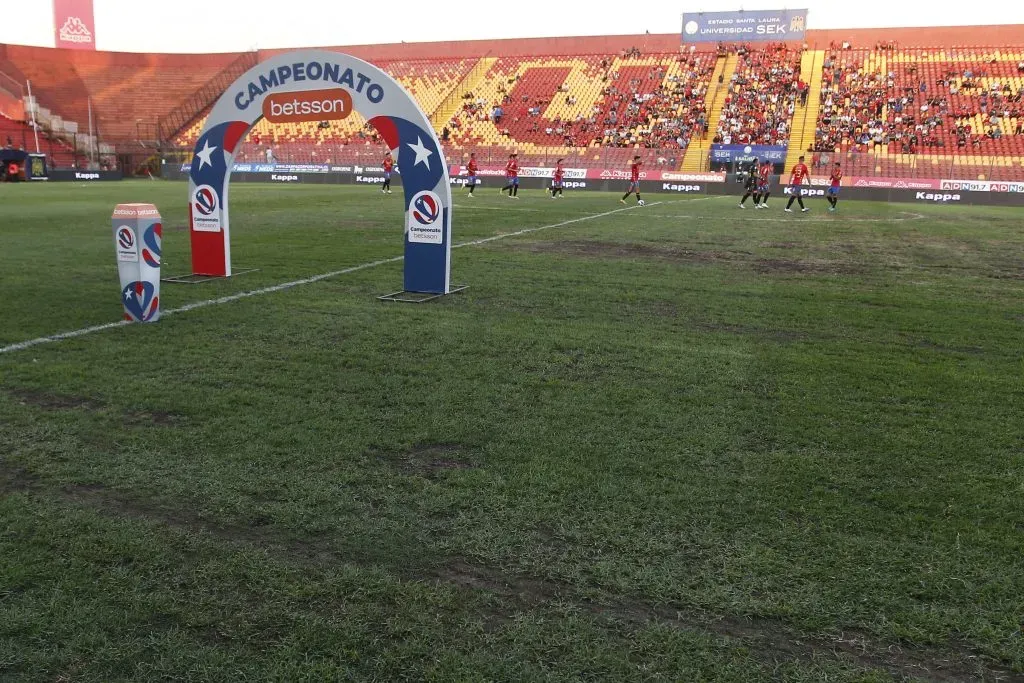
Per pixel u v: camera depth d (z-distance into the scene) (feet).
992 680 8.52
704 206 93.25
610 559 10.82
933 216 85.56
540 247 47.44
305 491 12.76
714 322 26.71
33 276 33.42
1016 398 18.44
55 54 187.42
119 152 169.78
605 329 25.14
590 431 15.65
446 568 10.58
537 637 9.11
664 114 160.66
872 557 10.93
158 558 10.63
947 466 14.17
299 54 30.91
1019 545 11.28
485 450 14.58
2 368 19.39
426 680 8.37
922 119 146.30
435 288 30.81
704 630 9.32
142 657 8.64
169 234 52.03
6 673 8.32
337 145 161.38
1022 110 144.56
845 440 15.38
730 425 16.16
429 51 194.08
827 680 8.46
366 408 16.85
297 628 9.20
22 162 141.38
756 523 11.90
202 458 14.03
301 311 27.12
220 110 32.68
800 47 172.14
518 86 178.60
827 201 117.50
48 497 12.44
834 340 24.38
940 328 26.50
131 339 22.65
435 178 29.78
